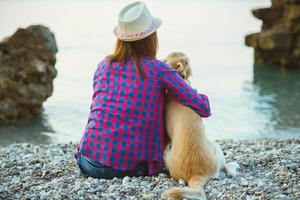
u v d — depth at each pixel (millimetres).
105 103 5555
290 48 24844
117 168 5512
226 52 32250
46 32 15188
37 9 77750
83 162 5754
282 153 7211
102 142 5523
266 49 25250
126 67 5508
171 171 5383
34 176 5969
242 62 27594
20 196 5039
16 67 14867
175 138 5340
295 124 13914
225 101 17297
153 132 5496
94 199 4945
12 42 14898
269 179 5543
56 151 8250
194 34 43719
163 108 5574
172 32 45625
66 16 65312
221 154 5590
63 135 13344
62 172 6051
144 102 5430
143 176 5645
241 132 13062
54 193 5133
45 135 13312
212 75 23281
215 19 61406
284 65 25406
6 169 6375
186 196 4754
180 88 5379
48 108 16656
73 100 17922
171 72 5441
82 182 5516
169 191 4793
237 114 15273
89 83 21500
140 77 5438
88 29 48281
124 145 5465
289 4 24750
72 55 31297
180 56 5855
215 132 13102
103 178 5637
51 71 15430
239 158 6781
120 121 5473
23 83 14953
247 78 22344
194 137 5234
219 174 5605
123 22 5430
